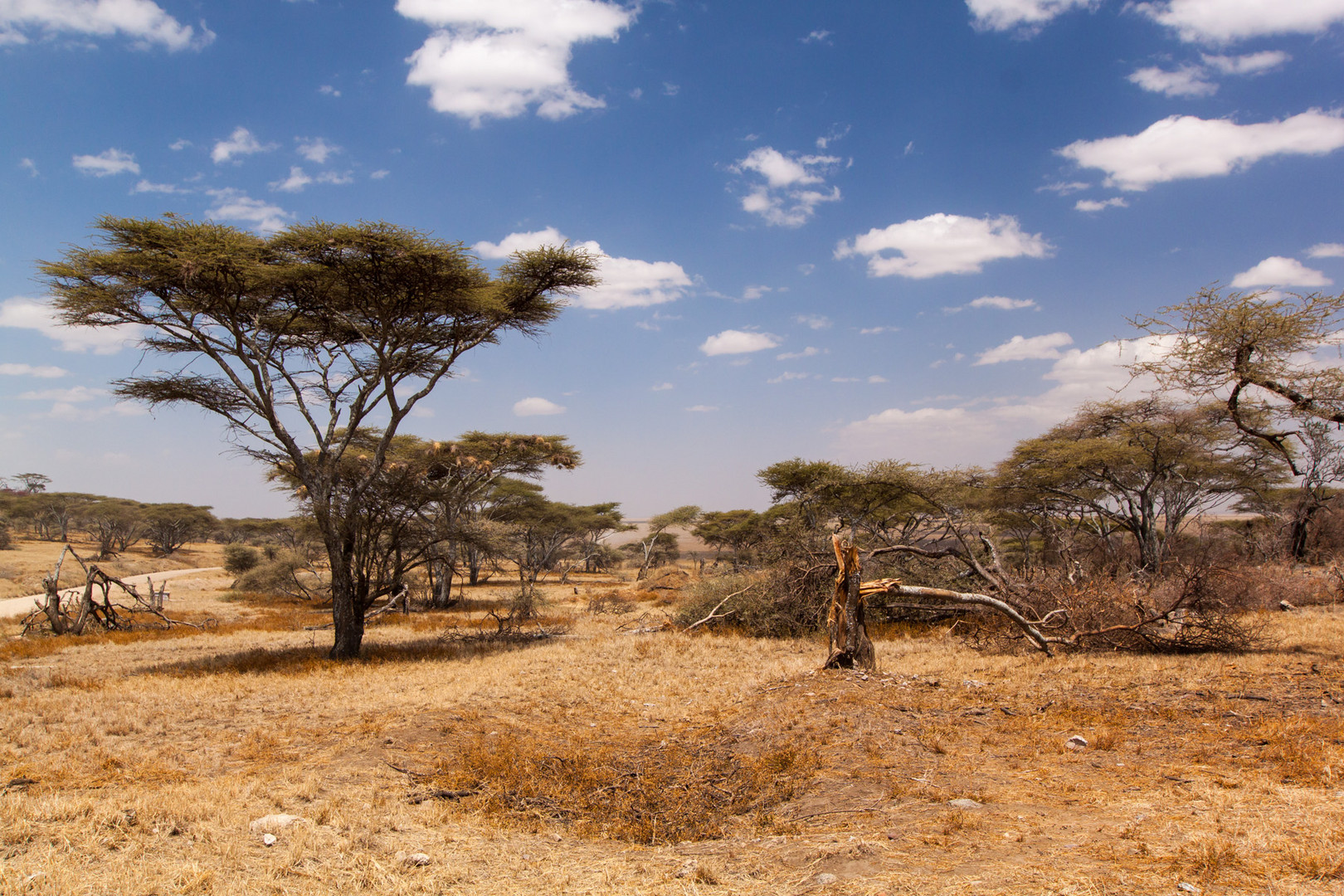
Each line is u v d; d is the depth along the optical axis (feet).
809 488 83.66
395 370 54.80
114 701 33.50
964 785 18.92
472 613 93.56
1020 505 94.07
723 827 18.21
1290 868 12.00
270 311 52.60
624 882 14.33
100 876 13.93
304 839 16.46
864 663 33.60
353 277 47.24
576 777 22.36
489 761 23.65
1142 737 22.70
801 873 13.83
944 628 56.18
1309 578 62.08
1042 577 52.80
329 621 79.97
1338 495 91.35
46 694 35.14
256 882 14.10
